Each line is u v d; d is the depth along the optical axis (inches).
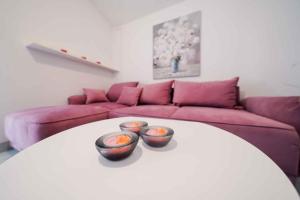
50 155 16.2
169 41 79.7
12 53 51.3
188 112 41.8
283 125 28.3
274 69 55.3
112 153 14.2
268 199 9.2
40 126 31.7
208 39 68.6
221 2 64.9
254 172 12.2
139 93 71.1
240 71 62.0
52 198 9.8
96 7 91.0
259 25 57.4
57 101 67.6
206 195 9.7
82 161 14.9
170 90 68.5
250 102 47.1
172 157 15.6
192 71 73.5
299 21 50.5
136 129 21.9
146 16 88.8
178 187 10.7
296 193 9.6
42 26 60.9
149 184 11.2
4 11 48.8
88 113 43.3
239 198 9.4
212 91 53.4
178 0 74.7
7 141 49.3
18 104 53.3
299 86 51.2
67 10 72.4
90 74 87.2
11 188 10.7
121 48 101.3
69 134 23.8
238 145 18.3
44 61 61.8
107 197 9.8
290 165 26.7
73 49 76.1
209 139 20.7
